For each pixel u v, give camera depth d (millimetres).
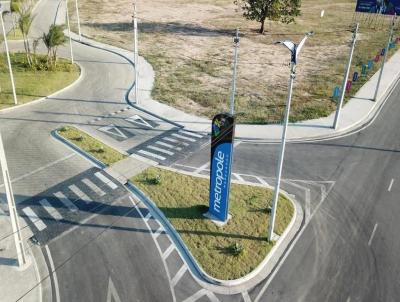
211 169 18641
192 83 38406
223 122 17203
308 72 42875
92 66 42469
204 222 19250
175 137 28125
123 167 23938
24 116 30438
